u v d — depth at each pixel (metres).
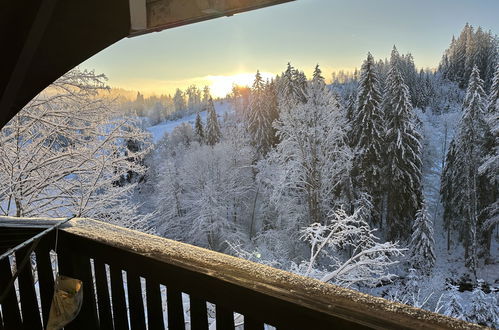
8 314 1.54
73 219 1.40
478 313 9.50
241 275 0.88
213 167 17.06
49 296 1.39
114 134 6.28
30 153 5.69
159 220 16.27
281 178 14.20
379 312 0.71
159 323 1.08
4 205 5.98
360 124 15.86
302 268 6.29
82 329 1.35
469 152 14.43
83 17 0.88
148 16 0.94
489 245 14.19
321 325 0.74
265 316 0.82
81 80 5.79
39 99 5.59
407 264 13.53
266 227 16.36
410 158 15.23
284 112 14.88
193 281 0.94
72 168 5.96
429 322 0.68
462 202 14.70
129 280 1.13
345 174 15.15
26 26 0.84
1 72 0.92
